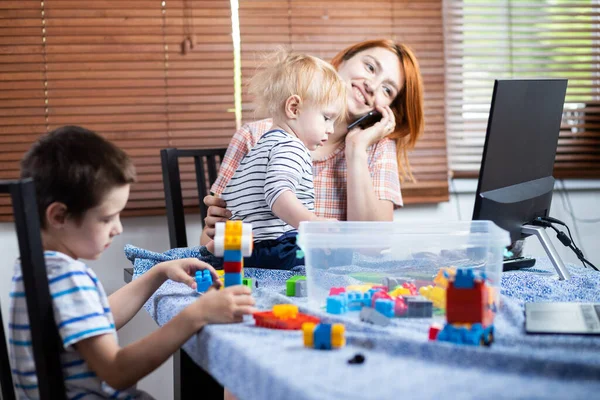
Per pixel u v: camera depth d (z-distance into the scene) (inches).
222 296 40.1
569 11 99.0
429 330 35.6
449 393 27.1
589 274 59.9
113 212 41.3
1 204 87.5
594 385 28.3
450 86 96.9
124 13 89.0
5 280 88.5
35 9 87.4
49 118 88.4
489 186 54.5
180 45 90.3
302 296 48.1
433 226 47.3
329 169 80.3
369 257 48.9
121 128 89.6
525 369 29.9
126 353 38.4
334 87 64.0
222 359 35.7
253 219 60.2
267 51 92.0
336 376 29.2
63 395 37.9
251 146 80.3
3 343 42.8
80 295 38.7
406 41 95.2
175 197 79.3
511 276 55.4
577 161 100.7
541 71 99.3
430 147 95.7
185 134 91.0
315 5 93.0
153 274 51.1
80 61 88.6
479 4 97.3
